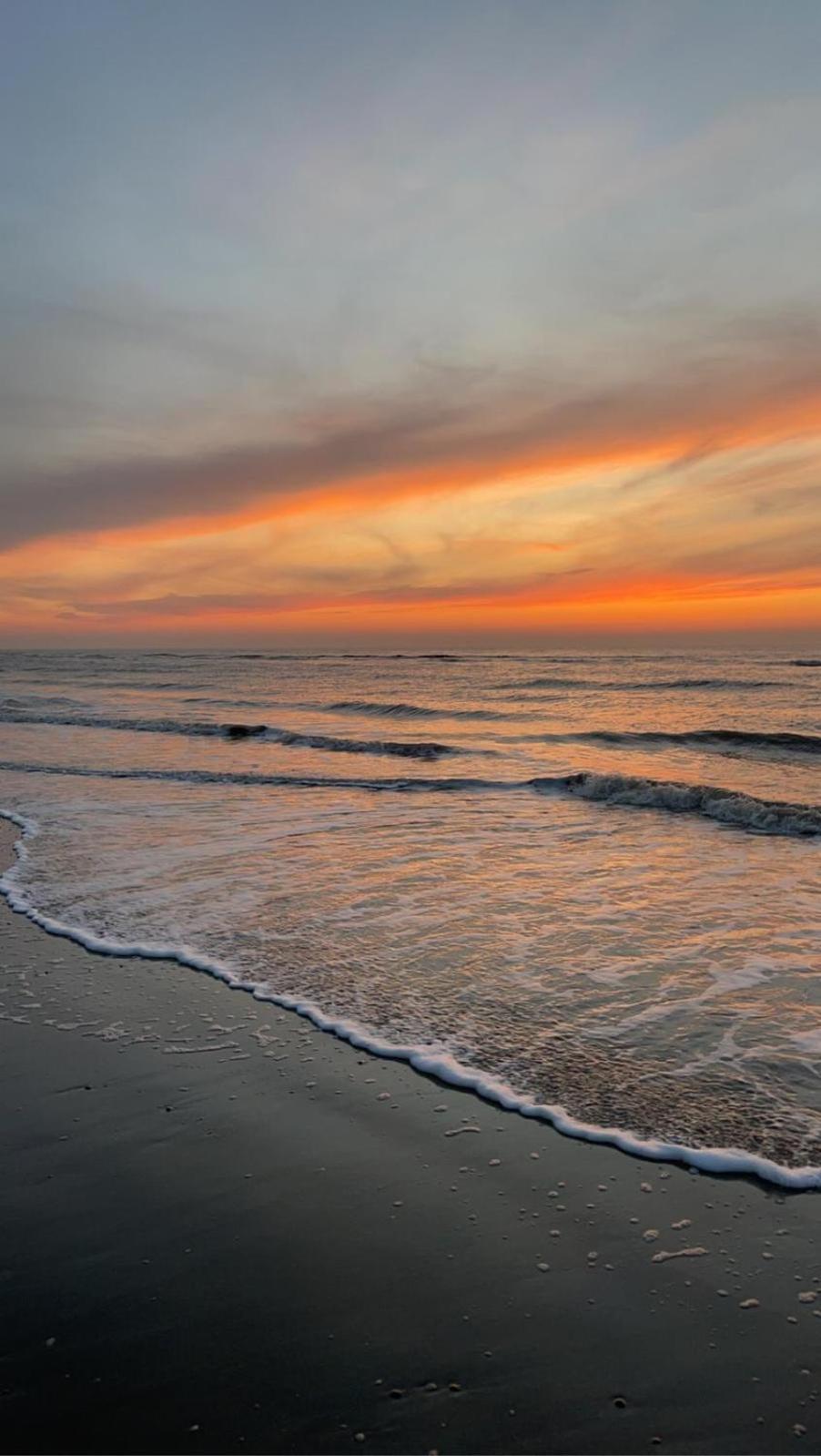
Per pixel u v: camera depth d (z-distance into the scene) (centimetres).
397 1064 434
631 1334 256
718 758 1611
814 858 867
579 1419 228
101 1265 291
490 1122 377
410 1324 262
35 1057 447
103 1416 231
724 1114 378
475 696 3127
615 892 745
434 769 1513
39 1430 227
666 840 959
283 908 705
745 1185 327
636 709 2519
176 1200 326
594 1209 315
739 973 550
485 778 1398
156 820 1100
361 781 1389
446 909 700
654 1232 301
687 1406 231
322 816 1119
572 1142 360
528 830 1020
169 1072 429
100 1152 360
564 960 580
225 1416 231
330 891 757
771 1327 256
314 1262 291
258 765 1588
